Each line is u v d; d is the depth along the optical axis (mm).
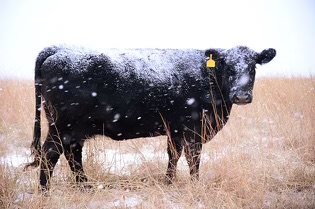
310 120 7906
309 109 8398
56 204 4809
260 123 8586
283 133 7535
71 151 5723
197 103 6027
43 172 5277
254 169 5629
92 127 5723
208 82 6051
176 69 6031
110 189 5402
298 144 7074
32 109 8609
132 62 5816
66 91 5391
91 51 5645
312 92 10188
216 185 5398
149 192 5141
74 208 4785
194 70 6066
